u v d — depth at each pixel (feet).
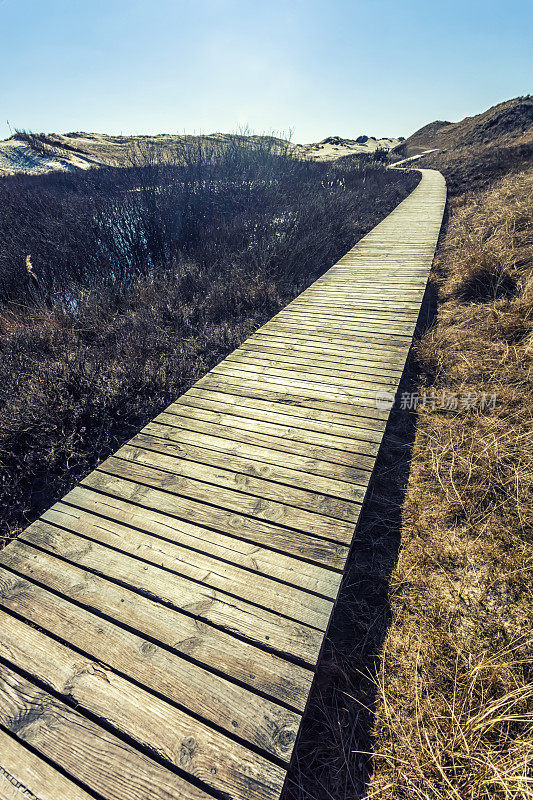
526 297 15.37
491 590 7.11
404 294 19.88
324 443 10.22
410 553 8.09
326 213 37.88
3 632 6.26
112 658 5.85
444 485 9.31
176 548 7.52
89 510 8.48
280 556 7.32
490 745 5.15
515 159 59.11
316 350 15.19
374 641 6.77
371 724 5.81
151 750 4.91
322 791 5.23
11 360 16.10
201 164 48.65
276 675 5.60
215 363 17.42
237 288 23.99
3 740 5.08
